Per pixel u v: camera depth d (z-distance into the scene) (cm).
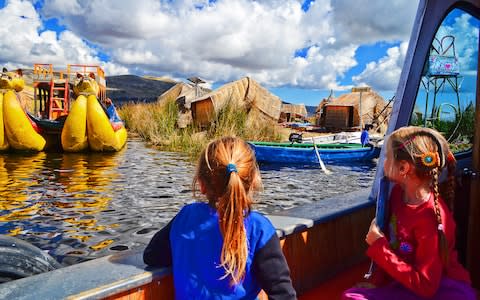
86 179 1070
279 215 256
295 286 242
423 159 166
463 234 274
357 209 280
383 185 187
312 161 1540
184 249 158
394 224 178
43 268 211
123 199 841
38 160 1438
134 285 164
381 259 174
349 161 1594
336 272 271
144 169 1245
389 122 284
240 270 150
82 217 700
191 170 1228
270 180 1166
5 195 866
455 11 286
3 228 634
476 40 309
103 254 532
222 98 2248
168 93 3478
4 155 1572
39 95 2338
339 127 3048
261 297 187
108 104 2195
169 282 176
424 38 275
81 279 163
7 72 1662
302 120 4194
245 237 152
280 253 157
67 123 1655
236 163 154
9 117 1625
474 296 175
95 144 1680
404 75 277
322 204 285
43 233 612
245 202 151
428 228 166
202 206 162
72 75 2295
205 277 153
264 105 2439
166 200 835
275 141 2003
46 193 892
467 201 271
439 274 164
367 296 179
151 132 2116
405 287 178
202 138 1853
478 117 248
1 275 199
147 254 173
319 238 256
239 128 1989
